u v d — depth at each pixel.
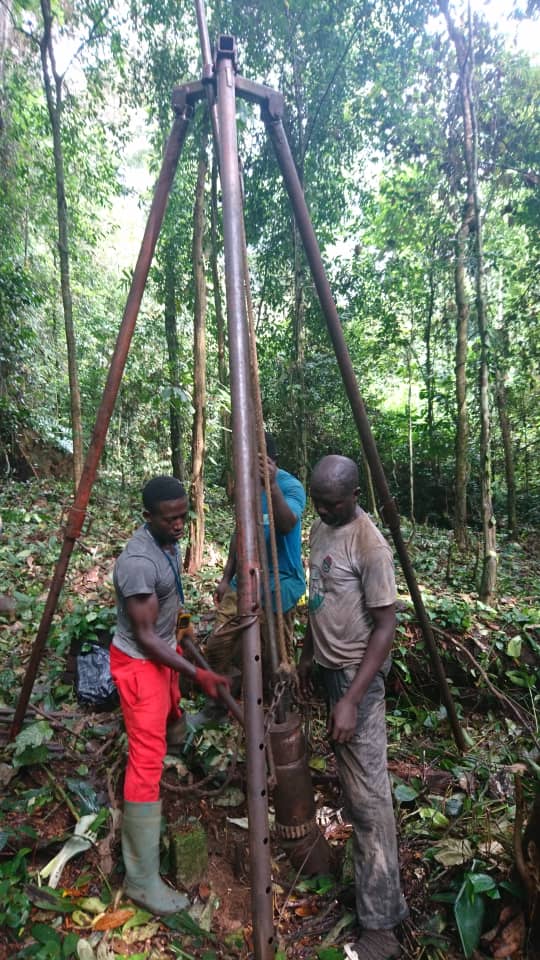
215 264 7.75
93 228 12.98
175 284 8.86
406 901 2.32
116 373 2.49
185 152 7.77
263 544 2.09
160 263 8.85
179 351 9.13
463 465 8.95
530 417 11.96
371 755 2.17
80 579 5.82
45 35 6.19
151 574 2.29
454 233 7.98
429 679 4.01
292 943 2.19
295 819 2.30
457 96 7.40
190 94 2.37
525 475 12.19
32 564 6.16
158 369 9.57
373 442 2.73
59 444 12.24
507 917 2.11
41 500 9.64
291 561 3.06
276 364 9.76
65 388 12.99
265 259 8.99
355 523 2.23
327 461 2.19
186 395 6.36
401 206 8.59
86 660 3.58
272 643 2.15
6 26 10.61
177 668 2.25
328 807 2.88
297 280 8.06
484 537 5.61
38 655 2.74
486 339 5.73
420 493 12.87
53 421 12.48
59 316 13.71
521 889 2.10
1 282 10.40
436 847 2.50
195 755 3.02
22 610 4.79
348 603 2.21
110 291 14.88
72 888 2.36
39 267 13.35
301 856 2.38
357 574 2.19
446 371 11.09
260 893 1.68
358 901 2.16
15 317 11.25
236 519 1.82
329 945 2.16
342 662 2.23
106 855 2.45
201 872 2.40
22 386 11.64
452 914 2.27
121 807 2.70
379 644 2.11
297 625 4.25
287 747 2.27
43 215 11.57
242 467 1.83
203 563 6.88
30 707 3.07
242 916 2.30
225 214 2.00
